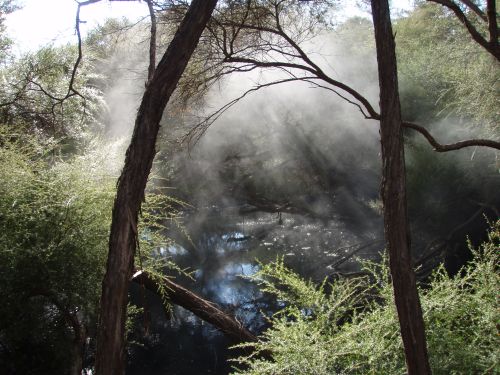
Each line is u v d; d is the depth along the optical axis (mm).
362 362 2908
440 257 7488
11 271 4145
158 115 2221
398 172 2141
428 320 3037
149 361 5648
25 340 4473
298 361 2926
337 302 3393
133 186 2182
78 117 6863
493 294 3104
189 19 2250
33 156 5301
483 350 2928
